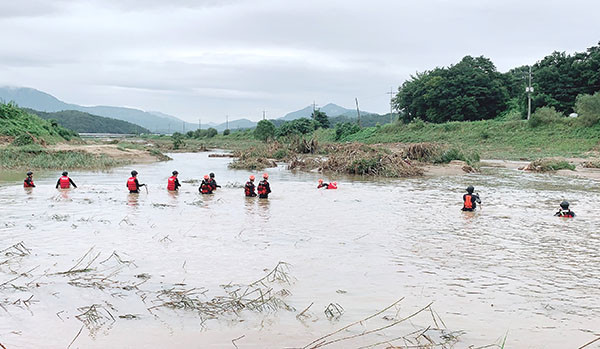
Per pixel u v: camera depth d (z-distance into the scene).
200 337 5.66
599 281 8.06
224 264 8.70
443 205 16.59
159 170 32.03
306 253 9.59
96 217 13.12
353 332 5.86
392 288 7.55
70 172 28.67
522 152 51.16
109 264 8.59
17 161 31.80
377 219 13.62
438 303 6.92
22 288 7.23
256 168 35.03
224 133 122.06
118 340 5.54
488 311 6.64
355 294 7.25
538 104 64.81
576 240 11.12
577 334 5.90
